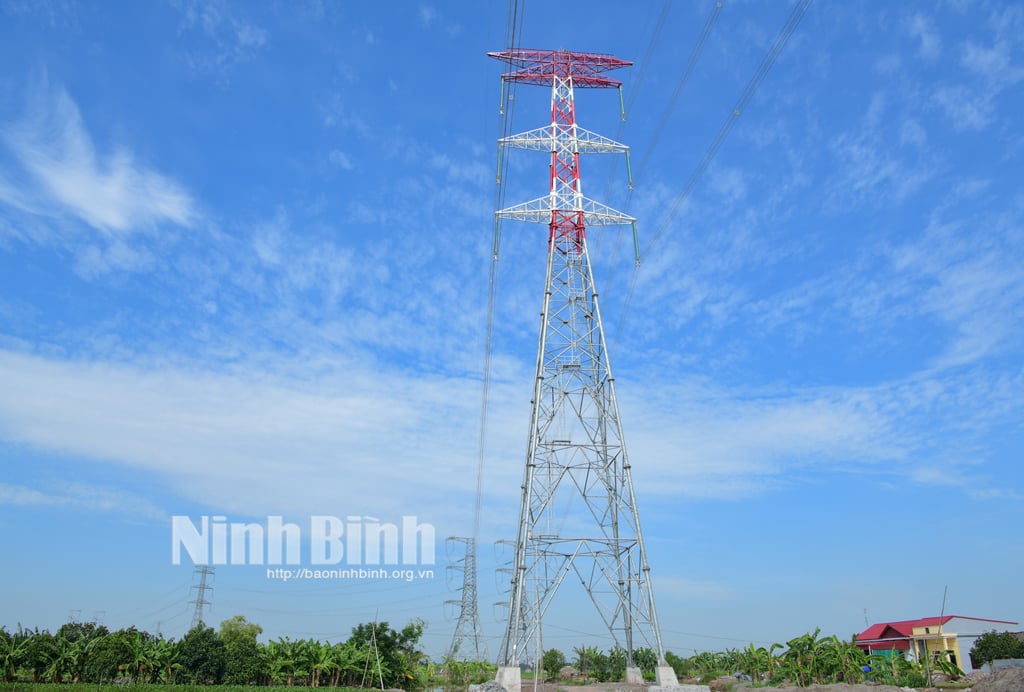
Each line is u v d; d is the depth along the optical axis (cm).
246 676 8431
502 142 6531
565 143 6619
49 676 7694
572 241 6400
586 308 6209
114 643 8094
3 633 7906
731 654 10038
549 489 5762
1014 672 4603
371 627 9706
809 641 8231
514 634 5459
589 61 6825
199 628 9288
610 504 5822
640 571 5469
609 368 6006
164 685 7575
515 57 6719
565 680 8612
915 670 7938
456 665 9956
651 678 8094
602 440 5881
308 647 8969
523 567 5591
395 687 9431
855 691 6400
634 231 6462
